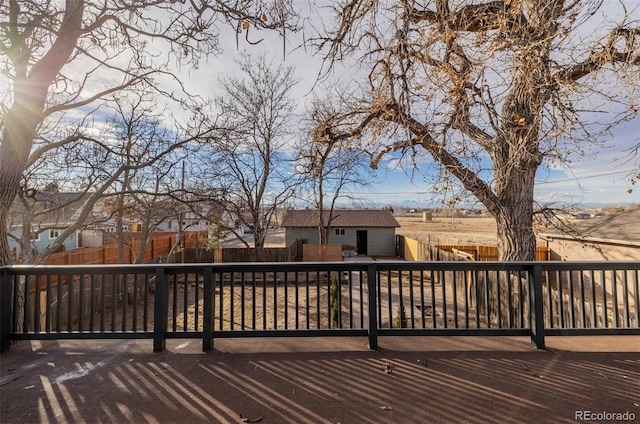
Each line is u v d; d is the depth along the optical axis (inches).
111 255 496.7
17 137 160.7
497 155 231.1
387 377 109.0
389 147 237.0
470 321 300.2
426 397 97.2
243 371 113.6
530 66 125.0
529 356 123.3
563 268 131.7
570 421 85.5
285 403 94.5
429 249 586.9
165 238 697.6
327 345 135.4
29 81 162.4
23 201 260.5
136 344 137.9
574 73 150.2
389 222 872.3
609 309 281.3
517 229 245.4
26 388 102.7
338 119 263.0
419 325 284.5
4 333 129.6
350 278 137.8
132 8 157.4
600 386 102.1
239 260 572.1
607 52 126.5
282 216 879.7
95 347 134.4
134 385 104.4
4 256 153.7
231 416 88.7
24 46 159.9
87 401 95.7
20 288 161.8
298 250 743.7
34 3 159.9
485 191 226.5
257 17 142.6
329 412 90.4
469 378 107.8
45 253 248.5
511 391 99.8
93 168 286.2
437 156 196.2
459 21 136.3
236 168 551.8
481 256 535.2
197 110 260.8
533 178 245.8
